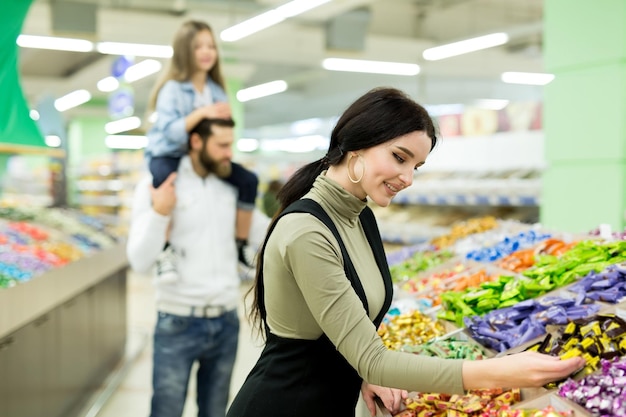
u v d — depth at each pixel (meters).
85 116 20.78
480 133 7.64
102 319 4.95
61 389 3.93
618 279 1.98
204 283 2.84
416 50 12.52
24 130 3.99
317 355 1.48
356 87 18.34
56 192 9.09
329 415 1.51
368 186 1.47
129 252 2.82
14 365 3.19
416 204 8.50
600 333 1.51
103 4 9.55
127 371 5.24
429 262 3.42
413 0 10.62
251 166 12.17
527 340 1.73
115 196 16.11
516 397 1.47
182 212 2.85
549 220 4.77
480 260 3.05
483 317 2.00
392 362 1.31
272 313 1.49
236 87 15.16
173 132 2.82
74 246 4.66
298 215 1.44
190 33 2.93
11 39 3.72
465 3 10.91
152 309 7.76
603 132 4.35
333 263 1.38
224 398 2.97
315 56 12.68
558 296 2.05
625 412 1.20
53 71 15.93
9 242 4.13
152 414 2.88
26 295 3.25
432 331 2.15
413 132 1.42
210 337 2.87
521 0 10.73
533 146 7.01
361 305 1.37
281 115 23.66
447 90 17.94
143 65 12.46
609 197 4.33
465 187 6.91
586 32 4.41
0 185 11.20
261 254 1.56
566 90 4.59
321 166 1.61
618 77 4.23
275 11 7.39
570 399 1.31
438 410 1.54
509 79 13.27
